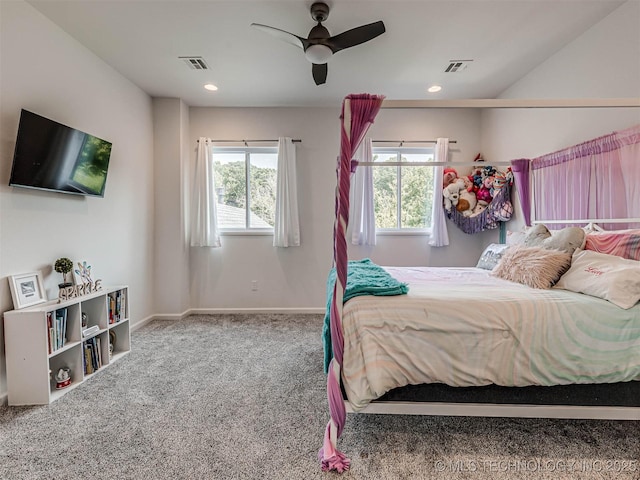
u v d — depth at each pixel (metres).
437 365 1.51
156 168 3.83
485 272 2.73
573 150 2.50
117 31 2.47
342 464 1.41
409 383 1.51
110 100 3.04
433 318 1.52
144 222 3.63
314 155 4.08
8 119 2.04
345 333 1.55
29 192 2.17
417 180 4.20
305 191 4.09
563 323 1.52
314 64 2.53
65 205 2.50
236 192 4.20
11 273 2.04
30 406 1.93
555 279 1.92
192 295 4.10
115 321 2.71
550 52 2.78
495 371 1.50
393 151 4.20
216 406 1.92
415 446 1.56
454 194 3.88
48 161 2.25
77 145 2.51
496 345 1.50
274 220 4.14
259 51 2.76
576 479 1.36
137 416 1.82
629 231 1.90
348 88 3.50
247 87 3.48
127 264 3.32
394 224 4.23
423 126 4.12
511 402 1.55
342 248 1.55
